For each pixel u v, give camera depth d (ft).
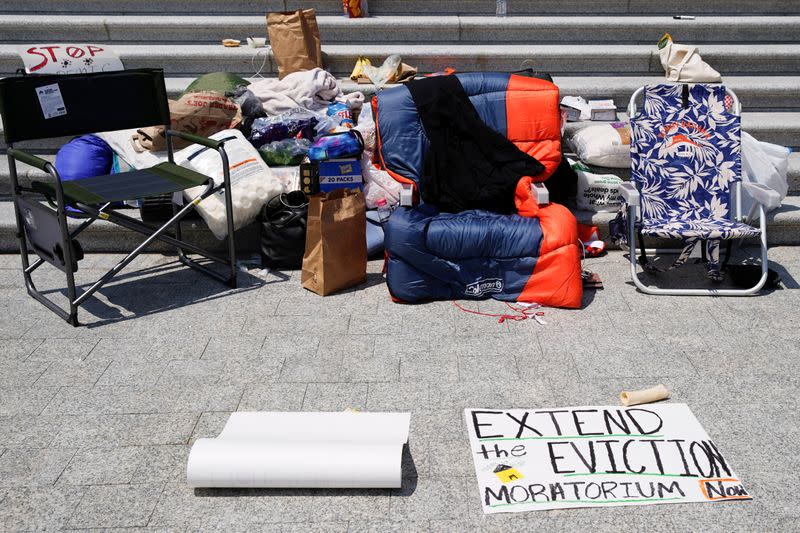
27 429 10.52
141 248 13.60
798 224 15.96
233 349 12.44
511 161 14.55
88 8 21.38
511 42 20.85
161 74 14.67
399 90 15.01
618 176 16.44
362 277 14.61
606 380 11.43
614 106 17.90
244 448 9.36
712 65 20.02
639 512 8.87
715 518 8.78
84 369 11.94
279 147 16.10
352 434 9.89
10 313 13.73
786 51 19.71
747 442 10.03
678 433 10.15
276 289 14.52
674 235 13.55
